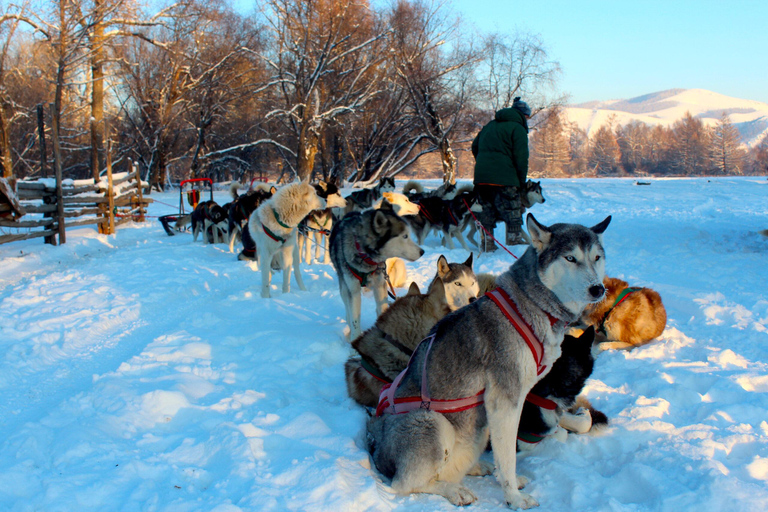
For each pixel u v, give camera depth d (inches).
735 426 118.3
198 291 279.9
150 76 1220.5
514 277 105.8
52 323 207.3
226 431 115.3
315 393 151.7
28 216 511.8
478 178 374.3
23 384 153.6
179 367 163.2
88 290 262.8
